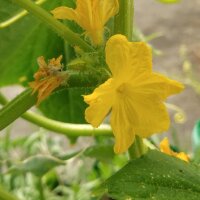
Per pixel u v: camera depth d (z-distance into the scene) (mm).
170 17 1706
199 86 1004
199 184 284
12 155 855
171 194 279
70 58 477
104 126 428
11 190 803
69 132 428
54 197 797
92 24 286
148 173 283
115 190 277
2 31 472
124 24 299
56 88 288
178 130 1186
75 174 841
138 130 265
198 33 1609
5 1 421
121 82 262
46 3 422
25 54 498
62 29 294
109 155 497
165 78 262
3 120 292
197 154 600
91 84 283
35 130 957
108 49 254
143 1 1811
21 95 293
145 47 257
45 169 485
